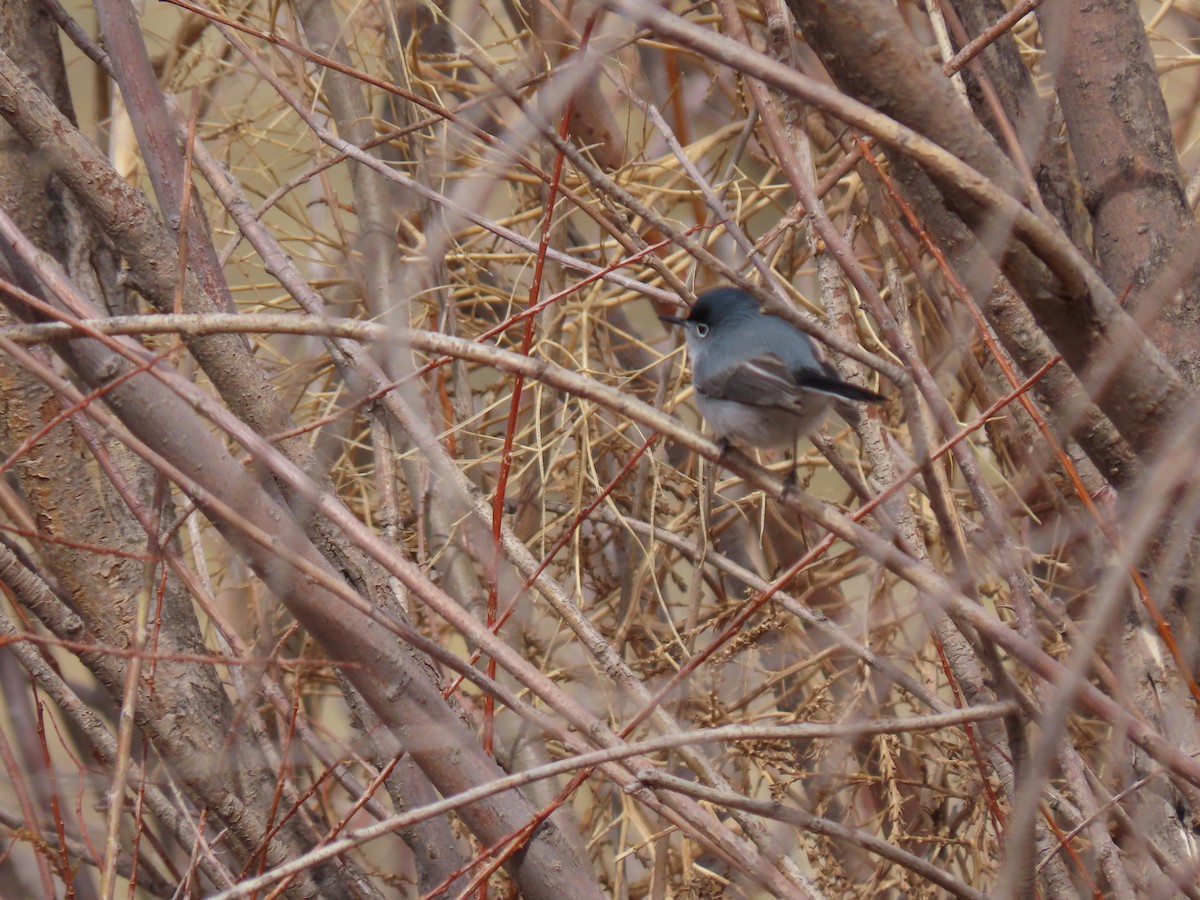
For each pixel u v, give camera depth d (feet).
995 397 30.94
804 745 31.14
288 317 17.28
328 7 33.37
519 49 36.83
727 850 21.56
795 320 17.58
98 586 24.67
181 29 38.60
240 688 25.89
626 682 24.93
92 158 22.12
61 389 18.20
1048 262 17.56
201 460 21.16
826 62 18.29
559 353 36.42
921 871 19.88
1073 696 16.71
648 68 41.37
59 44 27.96
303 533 21.58
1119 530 22.57
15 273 21.94
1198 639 21.36
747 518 34.81
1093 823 21.39
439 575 31.40
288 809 25.40
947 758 28.94
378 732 24.72
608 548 39.65
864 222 31.71
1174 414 18.93
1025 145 23.21
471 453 33.76
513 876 22.62
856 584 38.27
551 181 24.02
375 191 29.58
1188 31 38.93
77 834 26.48
